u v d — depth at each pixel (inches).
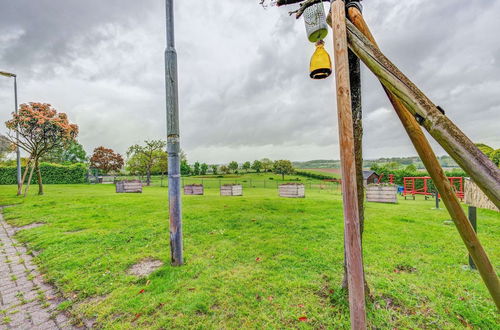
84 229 218.4
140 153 1259.8
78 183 1091.9
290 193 585.6
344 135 50.8
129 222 244.5
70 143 565.0
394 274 114.7
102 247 165.5
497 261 129.4
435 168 50.5
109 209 329.1
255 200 455.2
